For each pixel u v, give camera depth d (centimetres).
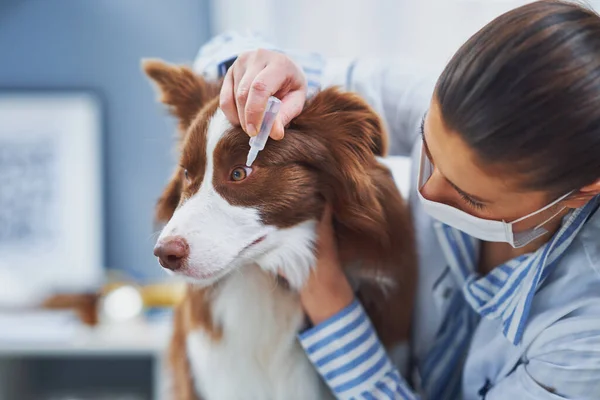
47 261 241
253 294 101
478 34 77
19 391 232
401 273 101
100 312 213
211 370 104
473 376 98
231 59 102
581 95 72
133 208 242
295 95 89
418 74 113
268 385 103
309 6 219
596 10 87
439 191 83
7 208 240
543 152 73
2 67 240
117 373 254
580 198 79
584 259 87
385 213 98
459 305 103
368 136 94
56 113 238
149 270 244
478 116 74
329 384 97
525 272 89
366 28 216
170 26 237
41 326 209
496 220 82
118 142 240
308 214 93
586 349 84
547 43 72
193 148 90
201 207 88
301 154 90
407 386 99
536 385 88
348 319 96
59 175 240
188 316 108
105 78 239
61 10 238
